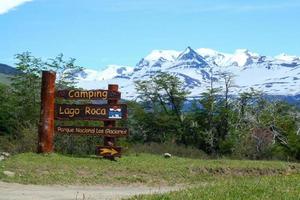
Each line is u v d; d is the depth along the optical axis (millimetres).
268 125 57344
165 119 58438
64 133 24719
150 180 20812
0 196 14609
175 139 58219
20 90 33969
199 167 23938
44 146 23062
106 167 21312
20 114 32719
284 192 12758
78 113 24141
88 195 16047
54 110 24344
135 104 58656
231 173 24719
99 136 25344
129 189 18672
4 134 32344
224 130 57344
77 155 24156
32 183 17797
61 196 15422
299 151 53625
